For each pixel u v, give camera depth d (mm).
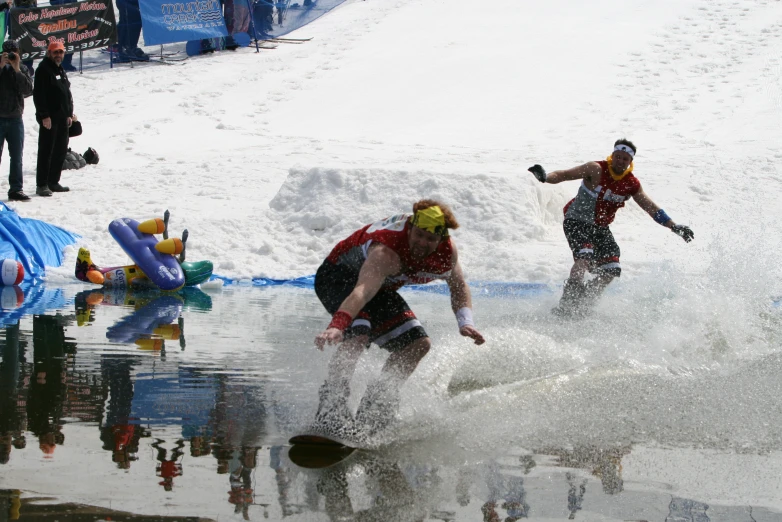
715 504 5027
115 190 20141
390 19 41750
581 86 32625
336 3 44812
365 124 29484
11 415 6289
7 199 19109
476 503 4977
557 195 18766
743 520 4805
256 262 15789
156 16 36281
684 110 30078
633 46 36750
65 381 7312
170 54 38188
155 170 22422
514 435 6234
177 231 16938
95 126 28656
